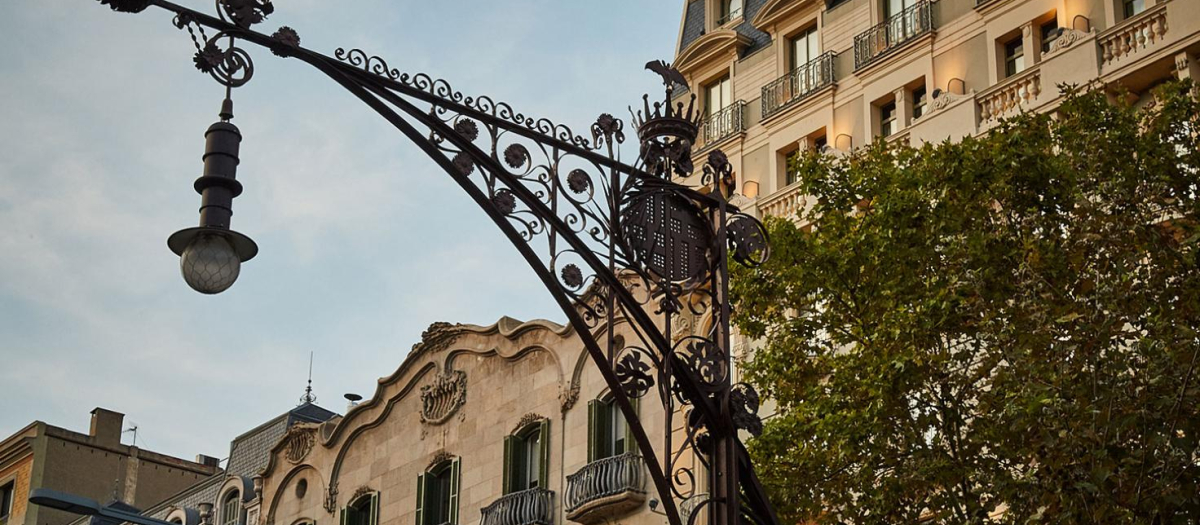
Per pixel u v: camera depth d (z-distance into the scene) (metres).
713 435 13.28
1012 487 19.72
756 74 39.22
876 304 22.36
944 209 21.75
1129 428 18.77
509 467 36.97
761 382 23.84
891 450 21.59
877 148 24.12
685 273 13.61
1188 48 28.81
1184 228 20.91
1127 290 19.92
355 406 42.94
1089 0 31.72
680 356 13.57
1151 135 21.23
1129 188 20.88
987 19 33.50
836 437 21.80
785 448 22.67
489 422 38.34
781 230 23.31
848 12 37.19
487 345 39.16
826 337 29.48
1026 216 21.67
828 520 22.06
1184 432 19.08
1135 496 18.48
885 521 21.39
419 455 40.28
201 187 12.32
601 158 13.21
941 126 32.34
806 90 37.28
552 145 13.01
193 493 51.09
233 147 12.32
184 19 11.55
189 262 12.15
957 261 21.56
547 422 36.44
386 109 12.27
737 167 38.53
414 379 41.22
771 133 37.88
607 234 13.12
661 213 13.60
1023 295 20.33
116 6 11.34
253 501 46.25
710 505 13.17
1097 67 30.12
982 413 21.23
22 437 60.91
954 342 25.27
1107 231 20.34
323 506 43.06
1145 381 18.84
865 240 22.66
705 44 40.69
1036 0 32.59
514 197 12.70
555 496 35.53
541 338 37.44
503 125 12.80
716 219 13.97
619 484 33.34
